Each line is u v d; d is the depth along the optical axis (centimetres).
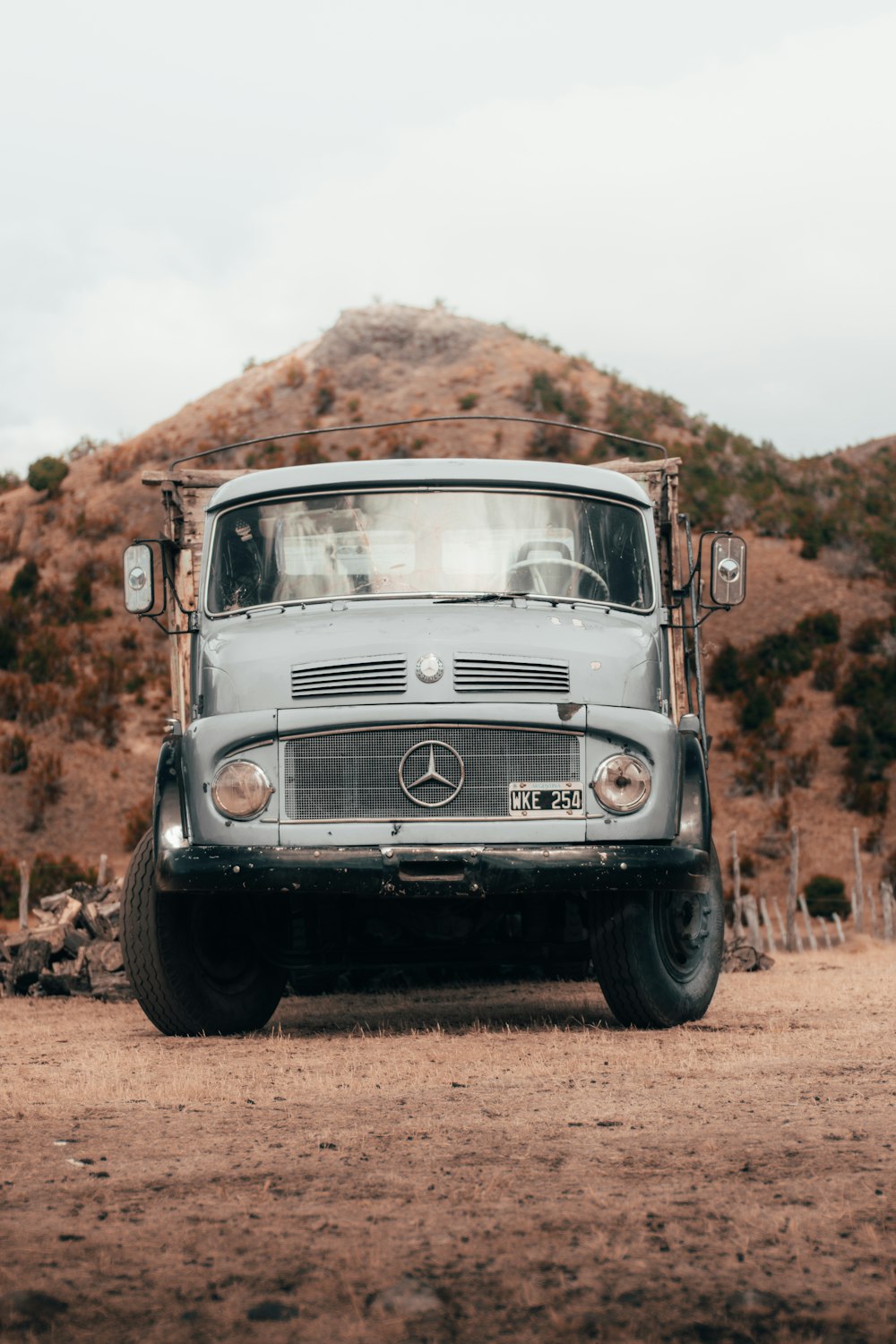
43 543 6450
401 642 716
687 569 867
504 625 735
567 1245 327
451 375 8194
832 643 5350
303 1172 404
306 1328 275
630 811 712
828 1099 521
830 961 1578
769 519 6247
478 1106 519
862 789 4403
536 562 779
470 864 695
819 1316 279
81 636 5325
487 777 707
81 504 6781
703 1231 338
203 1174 403
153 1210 361
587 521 793
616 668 730
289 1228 343
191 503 951
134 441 7600
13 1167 413
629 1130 466
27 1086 572
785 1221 345
